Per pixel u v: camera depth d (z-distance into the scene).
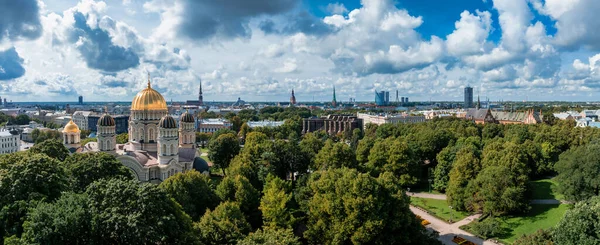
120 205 70.00
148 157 149.62
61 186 83.50
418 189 163.12
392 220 92.62
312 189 103.88
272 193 101.69
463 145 168.62
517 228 115.06
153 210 70.62
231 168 137.12
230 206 90.12
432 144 191.62
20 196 74.81
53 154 125.94
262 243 69.50
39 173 79.38
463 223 123.56
